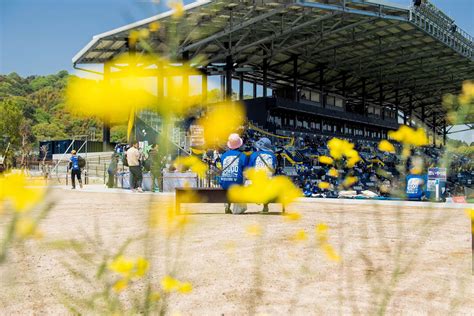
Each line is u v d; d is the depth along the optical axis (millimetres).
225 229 6191
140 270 961
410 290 3346
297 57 40219
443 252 4930
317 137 38625
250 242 5227
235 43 34469
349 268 4035
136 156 13875
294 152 28047
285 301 3078
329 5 27625
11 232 610
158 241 4793
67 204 10539
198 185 10227
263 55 38438
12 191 596
